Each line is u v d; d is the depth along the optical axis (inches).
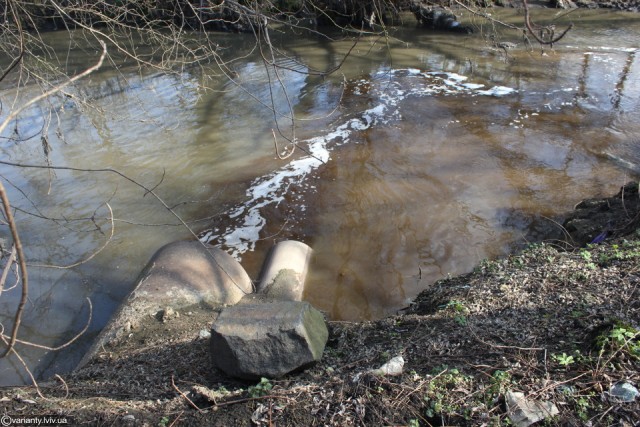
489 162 322.3
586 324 146.5
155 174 335.9
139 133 398.6
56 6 209.8
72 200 311.6
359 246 252.4
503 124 374.0
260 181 318.7
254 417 132.0
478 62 511.5
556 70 474.3
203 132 393.1
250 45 632.4
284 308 157.8
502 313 162.9
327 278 231.8
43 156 369.4
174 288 207.6
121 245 265.6
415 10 665.0
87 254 259.6
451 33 627.5
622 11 666.2
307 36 666.2
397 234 259.0
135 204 303.0
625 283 163.2
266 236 266.2
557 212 264.4
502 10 700.7
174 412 137.4
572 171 306.0
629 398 120.2
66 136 399.2
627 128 356.2
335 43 619.8
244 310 158.7
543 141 345.4
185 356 170.4
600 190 282.2
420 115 397.7
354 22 677.3
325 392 136.2
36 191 323.3
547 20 645.9
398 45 592.4
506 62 506.3
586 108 391.5
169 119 420.5
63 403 145.1
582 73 461.7
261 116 415.2
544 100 410.9
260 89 475.8
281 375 147.5
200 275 214.8
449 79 471.5
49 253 262.1
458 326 159.3
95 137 395.9
